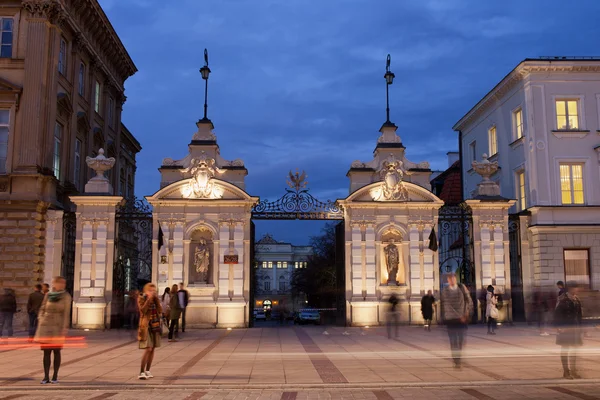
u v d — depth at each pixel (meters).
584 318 25.73
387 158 31.42
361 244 30.23
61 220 29.66
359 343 22.39
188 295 27.95
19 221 28.73
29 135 29.72
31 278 28.41
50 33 31.14
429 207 30.73
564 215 32.75
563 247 32.00
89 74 38.41
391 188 30.70
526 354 18.77
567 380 13.82
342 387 13.12
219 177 30.89
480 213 30.61
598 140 34.19
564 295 14.50
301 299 104.31
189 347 21.41
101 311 28.77
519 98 36.06
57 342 13.66
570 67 34.19
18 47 30.88
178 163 31.09
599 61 34.25
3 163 29.98
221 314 29.47
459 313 15.58
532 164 33.91
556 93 34.53
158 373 15.12
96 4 36.81
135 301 26.12
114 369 15.92
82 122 36.59
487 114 42.06
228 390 12.84
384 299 30.00
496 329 27.73
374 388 13.03
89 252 29.19
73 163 34.41
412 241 30.52
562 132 34.03
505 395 12.16
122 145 49.50
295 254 117.25
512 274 33.56
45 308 13.82
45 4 30.56
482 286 30.08
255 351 20.00
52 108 30.89
